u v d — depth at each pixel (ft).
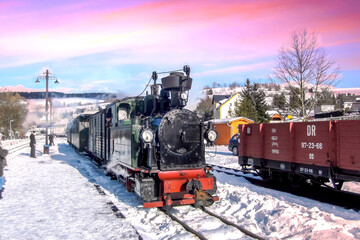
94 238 18.35
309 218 20.54
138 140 26.21
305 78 62.13
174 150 24.53
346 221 20.84
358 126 24.39
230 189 31.01
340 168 25.95
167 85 26.32
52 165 52.75
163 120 24.50
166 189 23.26
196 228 19.84
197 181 23.04
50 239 18.24
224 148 85.87
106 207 25.41
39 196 29.40
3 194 30.22
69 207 25.40
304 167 29.89
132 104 31.91
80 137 70.33
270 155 34.55
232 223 20.39
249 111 127.54
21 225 20.84
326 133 27.37
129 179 28.81
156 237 18.89
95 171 45.70
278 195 29.27
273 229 19.71
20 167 49.70
